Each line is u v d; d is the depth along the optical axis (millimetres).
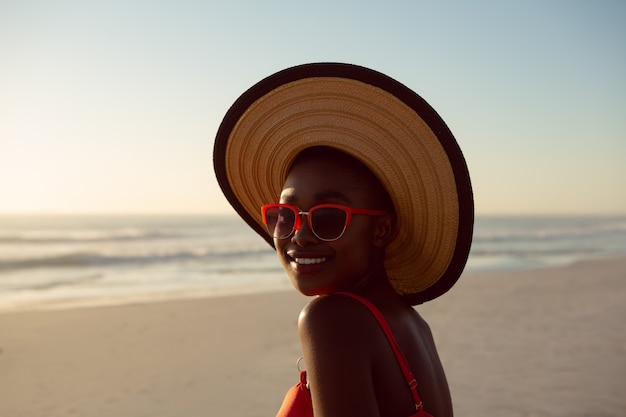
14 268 27719
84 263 30031
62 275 25172
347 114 1520
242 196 1883
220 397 6785
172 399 6766
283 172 1674
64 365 8398
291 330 10477
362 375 1269
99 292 19641
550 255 34500
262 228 1963
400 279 1785
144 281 22844
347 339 1281
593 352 8141
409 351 1444
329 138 1522
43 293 19438
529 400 6191
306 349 1307
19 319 12062
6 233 58312
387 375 1324
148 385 7332
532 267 26641
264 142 1681
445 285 1704
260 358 8500
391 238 1588
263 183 1769
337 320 1299
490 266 27281
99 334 10492
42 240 49312
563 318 10820
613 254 35188
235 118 1705
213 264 29844
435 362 1567
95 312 12898
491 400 6219
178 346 9391
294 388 1550
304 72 1554
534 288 15680
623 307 11969
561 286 16047
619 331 9523
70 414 6371
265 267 28219
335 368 1268
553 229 77750
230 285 21359
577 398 6219
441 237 1602
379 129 1501
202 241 49500
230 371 7852
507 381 6895
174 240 50906
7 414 6363
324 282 1451
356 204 1480
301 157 1596
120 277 24219
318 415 1272
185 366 8172
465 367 7531
